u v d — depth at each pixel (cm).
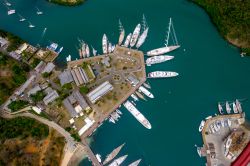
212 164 19738
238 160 19250
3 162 19912
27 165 19825
